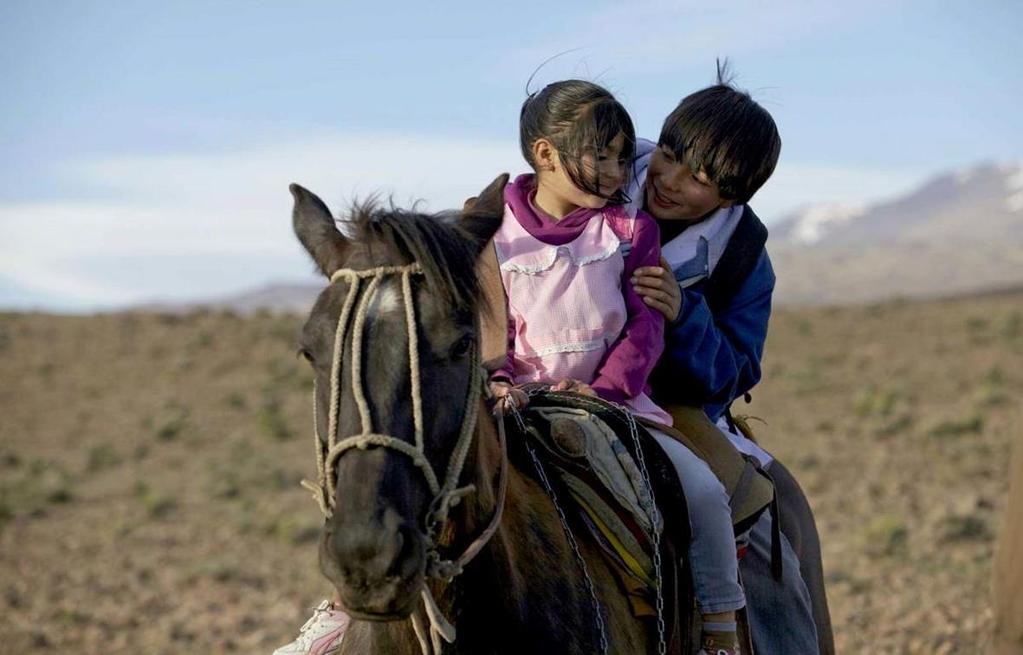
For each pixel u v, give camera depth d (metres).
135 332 43.06
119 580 16.75
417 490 3.40
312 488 3.61
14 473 25.97
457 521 3.69
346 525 3.26
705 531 4.61
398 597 3.24
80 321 44.94
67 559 18.23
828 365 38.53
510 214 4.70
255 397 34.34
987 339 42.16
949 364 37.84
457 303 3.50
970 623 12.54
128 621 14.38
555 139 4.59
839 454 24.88
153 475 25.81
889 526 17.30
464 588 3.82
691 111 5.02
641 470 4.48
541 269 4.60
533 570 4.04
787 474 5.95
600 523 4.41
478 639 3.83
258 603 15.27
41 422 31.78
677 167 5.06
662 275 4.68
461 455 3.55
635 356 4.60
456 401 3.53
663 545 4.52
